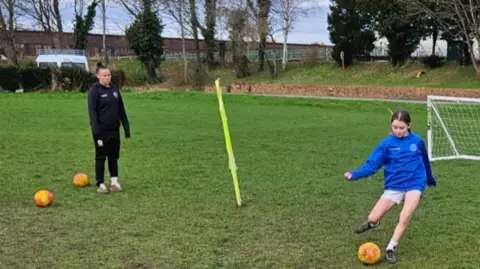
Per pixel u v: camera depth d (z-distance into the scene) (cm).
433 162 1112
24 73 3528
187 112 2256
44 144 1291
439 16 3766
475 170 1009
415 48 4441
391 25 4297
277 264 509
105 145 793
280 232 607
